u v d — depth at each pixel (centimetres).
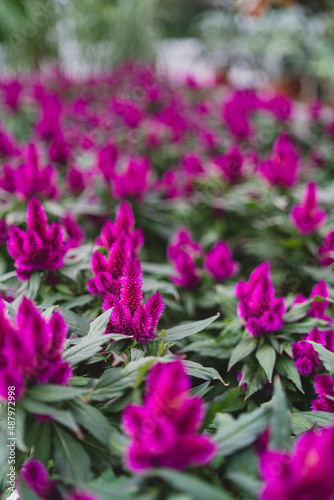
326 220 86
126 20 286
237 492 42
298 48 258
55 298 61
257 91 187
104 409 44
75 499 41
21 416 41
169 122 130
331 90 265
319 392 53
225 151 125
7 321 41
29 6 265
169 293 76
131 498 37
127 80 196
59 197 82
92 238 85
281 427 38
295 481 33
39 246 57
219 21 300
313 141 139
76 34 285
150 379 41
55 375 43
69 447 44
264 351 57
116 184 85
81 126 148
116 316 50
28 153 78
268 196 91
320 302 60
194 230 101
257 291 57
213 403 43
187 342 69
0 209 77
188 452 36
